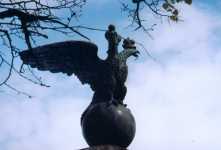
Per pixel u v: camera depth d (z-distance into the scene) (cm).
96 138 2341
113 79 2414
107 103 2366
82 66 2472
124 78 2441
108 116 2333
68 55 2478
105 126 2325
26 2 1720
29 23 1733
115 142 2338
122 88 2430
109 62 2441
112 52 2453
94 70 2455
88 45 2478
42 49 2455
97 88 2428
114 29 2475
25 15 1722
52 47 2472
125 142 2353
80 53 2486
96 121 2334
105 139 2333
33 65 2419
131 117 2381
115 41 2458
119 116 2338
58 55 2472
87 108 2397
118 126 2330
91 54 2480
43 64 2444
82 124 2388
